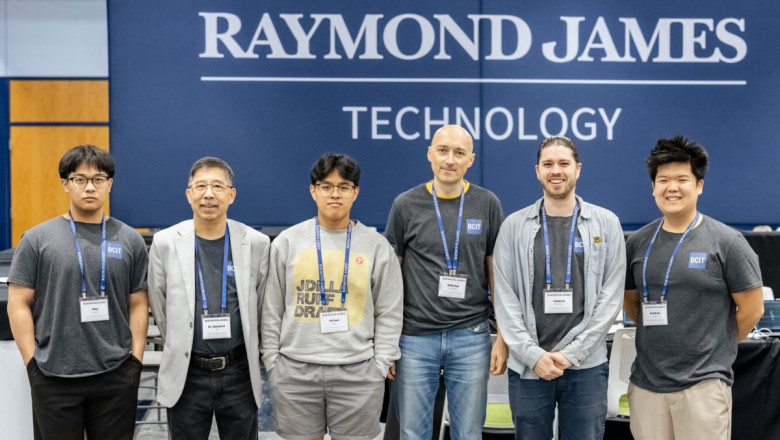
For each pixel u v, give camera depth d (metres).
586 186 5.27
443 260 2.54
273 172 5.25
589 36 5.21
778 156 5.26
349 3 5.18
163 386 2.36
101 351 2.31
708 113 5.24
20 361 2.60
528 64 5.22
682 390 2.29
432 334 2.54
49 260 2.29
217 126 5.20
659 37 5.21
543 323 2.41
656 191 2.35
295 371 2.39
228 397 2.39
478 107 5.24
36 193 6.98
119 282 2.37
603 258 2.40
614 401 2.90
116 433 2.37
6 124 6.91
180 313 2.35
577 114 5.24
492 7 5.20
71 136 6.95
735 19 5.20
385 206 5.29
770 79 5.23
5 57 6.86
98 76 6.89
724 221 5.30
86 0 6.84
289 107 5.21
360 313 2.44
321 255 2.45
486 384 2.57
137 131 5.16
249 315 2.40
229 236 2.44
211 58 5.16
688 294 2.28
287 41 5.18
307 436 2.44
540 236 2.46
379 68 5.21
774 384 2.91
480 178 5.27
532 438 2.46
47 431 2.30
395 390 2.63
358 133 5.25
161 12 5.12
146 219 5.20
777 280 3.95
